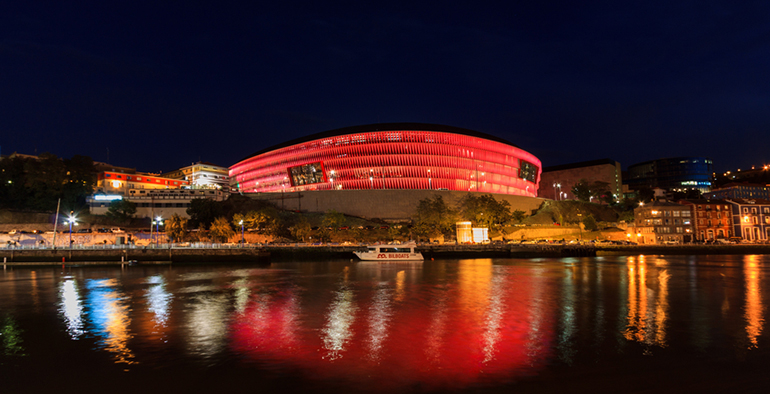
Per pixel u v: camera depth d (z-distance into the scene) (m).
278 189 186.12
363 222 141.12
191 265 87.12
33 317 38.41
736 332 32.09
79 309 41.84
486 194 159.50
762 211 140.25
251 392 21.30
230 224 120.50
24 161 130.88
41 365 25.59
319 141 174.38
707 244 120.38
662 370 24.11
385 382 22.39
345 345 28.92
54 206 124.88
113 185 154.00
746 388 21.55
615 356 26.50
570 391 21.16
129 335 31.97
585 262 92.06
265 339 30.52
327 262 93.75
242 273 71.75
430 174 167.00
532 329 33.03
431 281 59.91
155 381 22.89
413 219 141.62
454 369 24.28
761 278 62.72
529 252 110.00
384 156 165.88
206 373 23.91
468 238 122.38
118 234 110.75
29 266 86.44
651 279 61.84
